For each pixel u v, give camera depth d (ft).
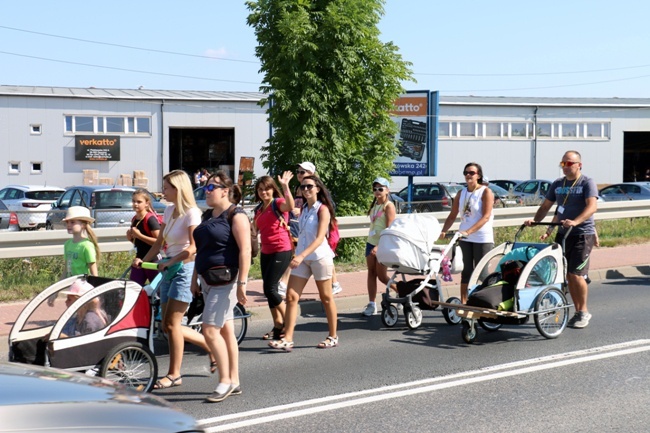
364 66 55.57
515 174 165.58
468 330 30.07
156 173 147.33
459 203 33.30
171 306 23.59
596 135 170.30
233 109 150.30
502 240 62.08
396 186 156.97
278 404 22.12
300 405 21.99
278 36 54.49
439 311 37.50
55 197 88.69
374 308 36.47
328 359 27.84
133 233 29.48
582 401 22.13
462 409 21.49
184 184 23.73
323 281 29.04
